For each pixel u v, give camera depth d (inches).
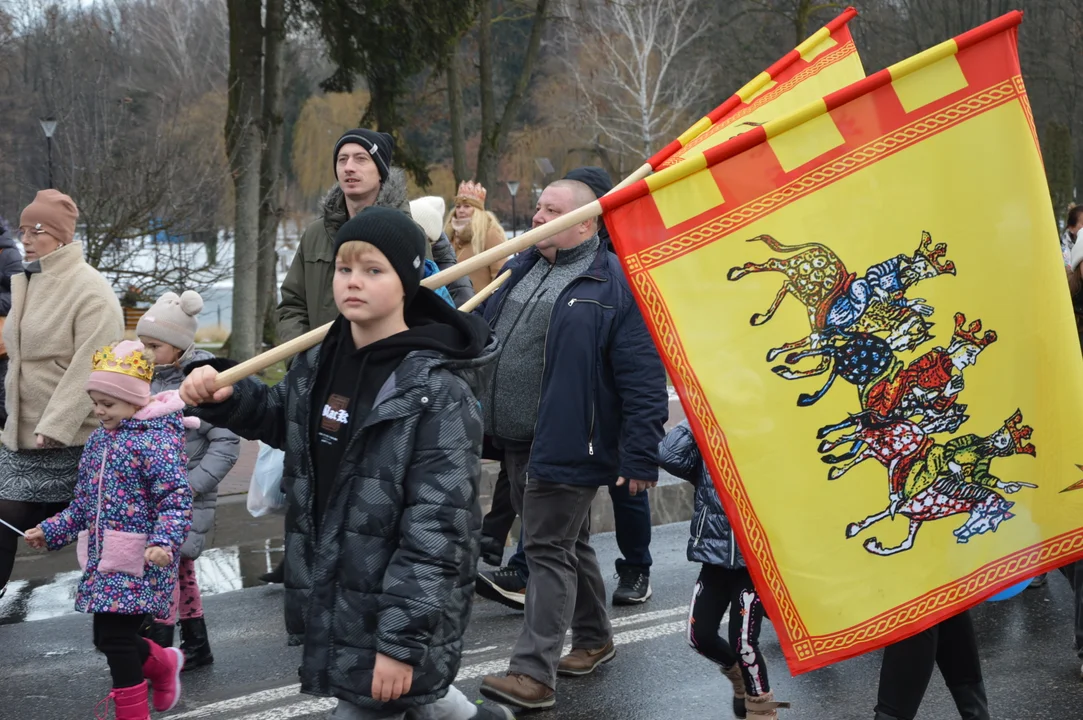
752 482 122.2
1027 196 124.0
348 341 118.0
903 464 124.3
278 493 233.6
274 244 798.5
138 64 1840.6
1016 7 1295.5
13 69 1157.7
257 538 296.8
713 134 148.6
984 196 123.9
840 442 123.1
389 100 749.9
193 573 199.0
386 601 109.4
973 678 141.6
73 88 1026.1
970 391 125.0
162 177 668.1
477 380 150.9
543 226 120.7
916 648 135.0
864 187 122.6
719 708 175.3
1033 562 126.3
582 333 174.1
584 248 186.4
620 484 228.2
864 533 123.7
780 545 122.6
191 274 698.2
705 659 198.5
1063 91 1323.8
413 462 112.3
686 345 121.3
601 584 191.3
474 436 114.8
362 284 112.7
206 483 191.5
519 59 1732.3
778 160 121.9
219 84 1939.0
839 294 122.6
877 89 122.1
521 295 191.5
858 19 1304.1
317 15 698.8
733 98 150.2
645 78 1424.7
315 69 1652.3
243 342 699.4
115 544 157.9
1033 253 124.3
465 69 1255.5
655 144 1496.1
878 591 123.9
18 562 273.9
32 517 209.2
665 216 121.0
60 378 207.5
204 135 844.6
